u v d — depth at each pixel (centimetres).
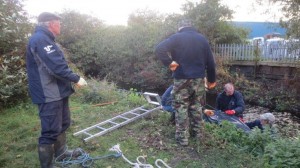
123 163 371
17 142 441
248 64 1507
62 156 377
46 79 323
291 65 1303
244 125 575
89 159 373
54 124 333
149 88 1709
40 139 334
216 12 1608
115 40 1920
